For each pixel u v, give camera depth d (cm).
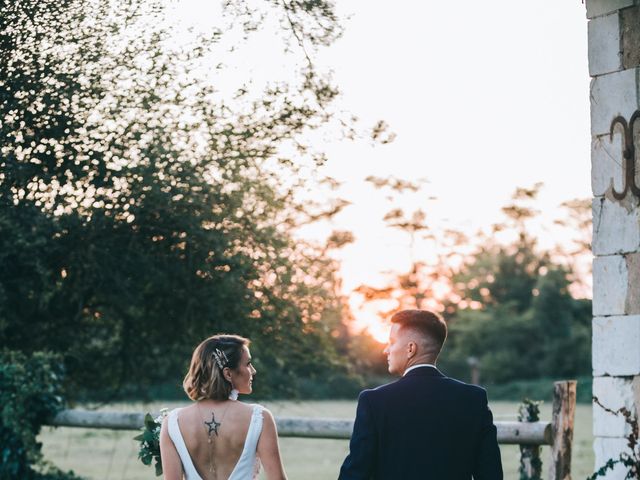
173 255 881
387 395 368
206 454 381
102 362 1012
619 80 524
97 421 833
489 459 365
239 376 392
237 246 905
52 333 953
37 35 669
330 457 2062
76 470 1524
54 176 739
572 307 5362
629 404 506
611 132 527
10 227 768
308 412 1602
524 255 5584
